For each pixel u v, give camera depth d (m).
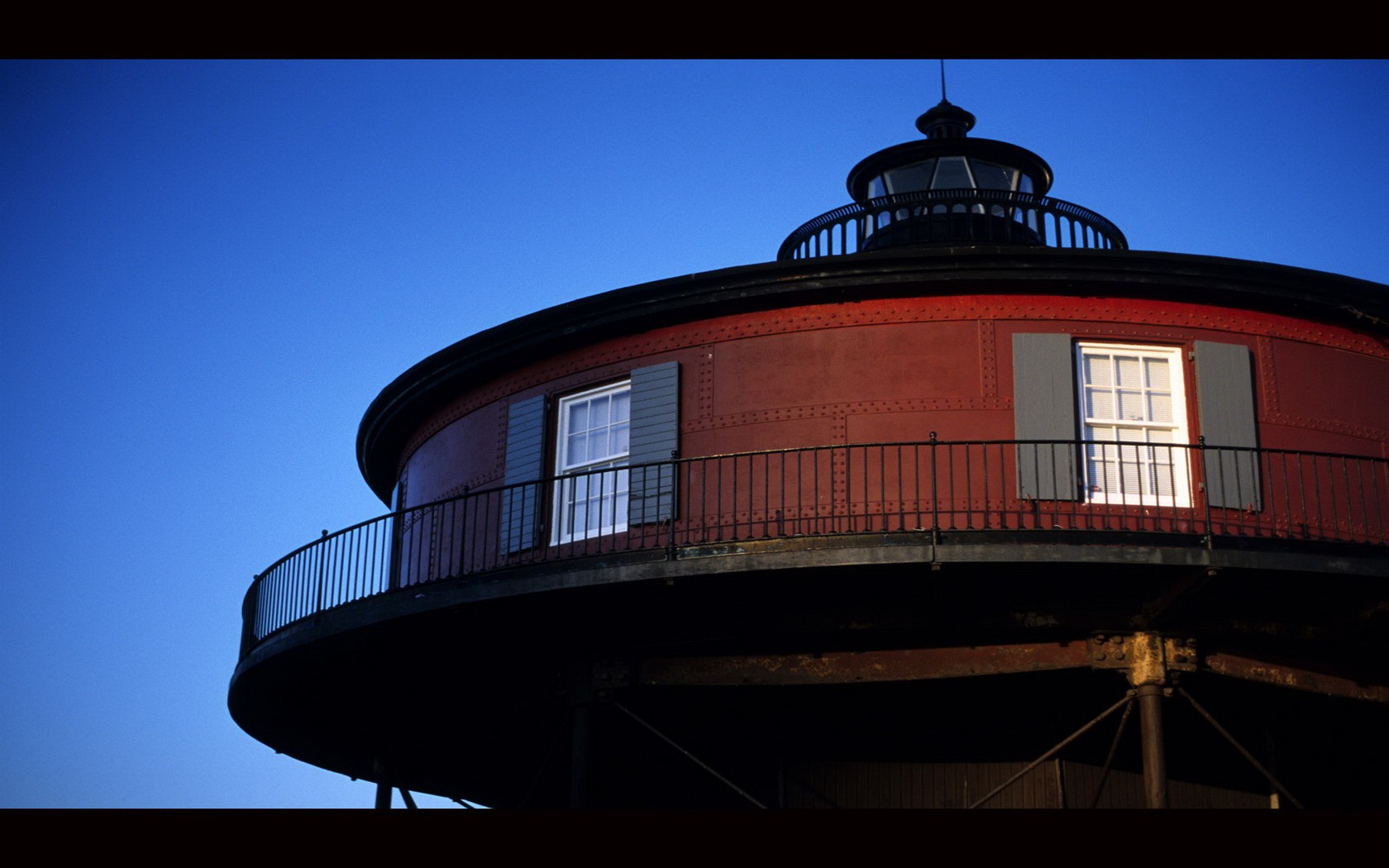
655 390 19.06
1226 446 17.39
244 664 19.92
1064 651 16.88
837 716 19.50
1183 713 18.58
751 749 20.36
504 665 18.97
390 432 23.03
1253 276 18.19
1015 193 22.27
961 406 17.91
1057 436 17.69
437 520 21.08
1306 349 18.61
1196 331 18.28
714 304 18.92
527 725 20.02
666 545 17.06
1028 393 17.86
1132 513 17.45
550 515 19.39
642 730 19.94
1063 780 19.05
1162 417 18.00
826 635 17.19
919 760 19.66
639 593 16.72
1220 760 19.86
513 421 20.28
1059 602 16.72
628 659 17.91
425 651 18.73
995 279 18.12
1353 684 17.53
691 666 17.75
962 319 18.25
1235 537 15.97
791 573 16.08
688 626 17.56
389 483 25.03
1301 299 18.44
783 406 18.41
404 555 21.98
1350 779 20.72
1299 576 15.88
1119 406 18.00
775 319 18.80
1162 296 18.28
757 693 18.20
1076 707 18.61
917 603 16.86
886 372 18.20
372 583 18.25
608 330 19.61
